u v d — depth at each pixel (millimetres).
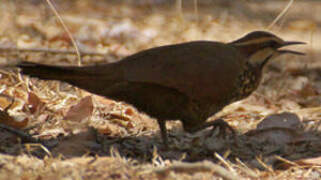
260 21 31516
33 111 13883
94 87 11633
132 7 32906
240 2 36344
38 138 12242
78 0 32375
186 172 9578
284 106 17078
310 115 15578
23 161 10086
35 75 11250
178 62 11562
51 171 9633
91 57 20719
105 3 33094
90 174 9594
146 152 12148
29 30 23125
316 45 27344
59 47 21188
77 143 11844
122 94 11750
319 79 20828
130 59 11664
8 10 25656
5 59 18203
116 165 10141
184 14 31344
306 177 11109
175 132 13875
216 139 13117
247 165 11594
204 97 11859
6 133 11891
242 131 14094
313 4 39406
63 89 15758
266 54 12891
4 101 13898
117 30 25328
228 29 28156
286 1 39531
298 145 13125
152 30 26406
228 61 11938
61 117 13680
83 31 24719
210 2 35625
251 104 16969
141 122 14305
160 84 11453
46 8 28344
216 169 9430
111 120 14055
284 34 29547
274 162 11859
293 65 21922
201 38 25484
